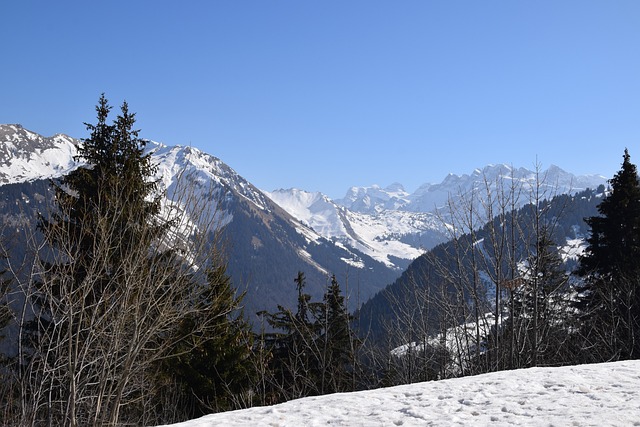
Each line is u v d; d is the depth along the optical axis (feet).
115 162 51.88
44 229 35.19
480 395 29.94
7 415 32.50
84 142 53.93
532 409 26.27
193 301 35.04
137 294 30.35
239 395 62.59
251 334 65.51
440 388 32.68
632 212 84.89
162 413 53.83
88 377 31.91
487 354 54.13
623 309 70.49
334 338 66.03
